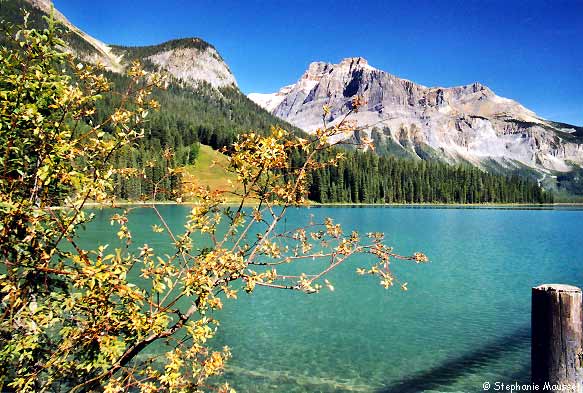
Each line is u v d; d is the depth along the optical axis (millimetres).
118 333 6328
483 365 17500
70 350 6359
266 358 17859
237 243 6969
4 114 5906
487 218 117438
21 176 6371
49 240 6492
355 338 20375
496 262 42656
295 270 36688
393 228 80250
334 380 15977
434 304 26547
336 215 116812
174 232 57094
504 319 23484
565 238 65812
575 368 4527
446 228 82375
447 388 15617
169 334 6633
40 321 6188
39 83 6281
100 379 6504
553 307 4598
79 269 6082
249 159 6434
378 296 28312
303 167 6836
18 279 6203
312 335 20828
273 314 24094
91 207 6723
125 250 6844
